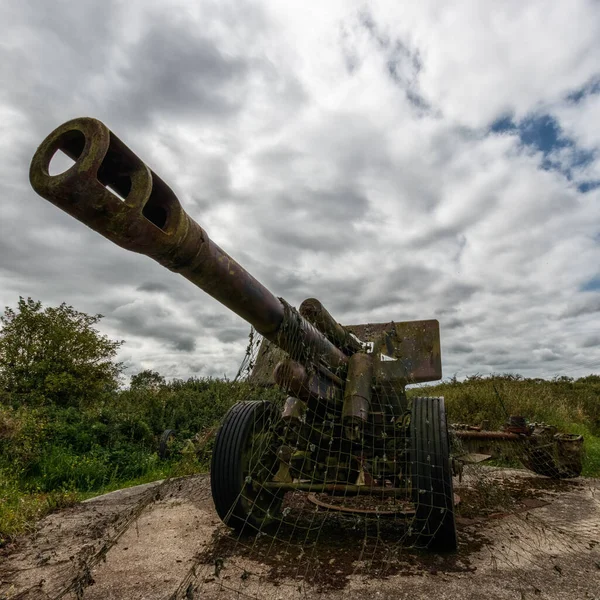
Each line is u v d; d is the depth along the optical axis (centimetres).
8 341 1070
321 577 260
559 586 249
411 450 297
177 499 440
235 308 264
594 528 359
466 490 486
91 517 394
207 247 226
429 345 432
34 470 625
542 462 559
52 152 167
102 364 1140
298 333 305
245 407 344
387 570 270
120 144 170
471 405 932
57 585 256
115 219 172
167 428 863
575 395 1383
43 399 1008
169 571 271
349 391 348
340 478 359
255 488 336
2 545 325
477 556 292
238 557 290
